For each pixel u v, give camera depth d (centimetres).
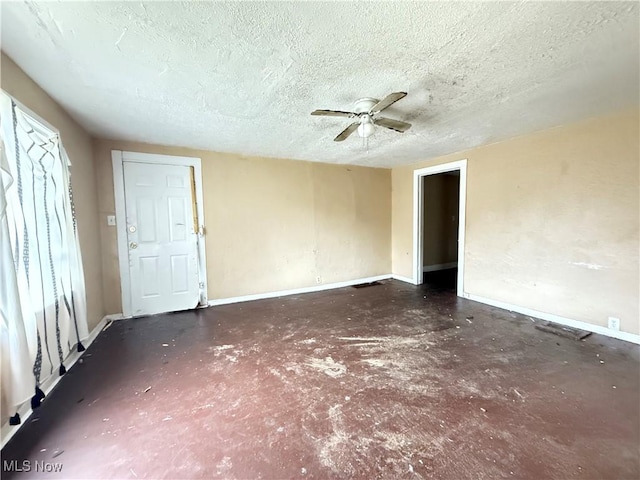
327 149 404
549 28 152
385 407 188
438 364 241
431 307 393
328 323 340
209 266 412
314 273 497
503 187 375
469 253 424
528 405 188
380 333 307
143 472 142
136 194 365
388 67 190
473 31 154
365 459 148
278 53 173
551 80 211
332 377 224
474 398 195
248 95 229
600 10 139
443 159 457
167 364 248
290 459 149
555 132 322
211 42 162
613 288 288
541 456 148
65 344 230
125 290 363
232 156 421
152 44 163
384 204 565
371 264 557
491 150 386
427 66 190
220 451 154
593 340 283
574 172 309
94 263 324
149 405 193
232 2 132
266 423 175
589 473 138
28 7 133
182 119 282
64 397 202
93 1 130
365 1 132
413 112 271
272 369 237
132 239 365
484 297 408
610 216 287
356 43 164
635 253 273
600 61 185
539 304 347
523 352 260
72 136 277
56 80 204
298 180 475
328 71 194
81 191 295
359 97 234
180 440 162
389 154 440
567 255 320
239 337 303
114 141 350
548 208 333
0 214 154
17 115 176
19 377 161
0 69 168
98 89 218
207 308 402
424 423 173
